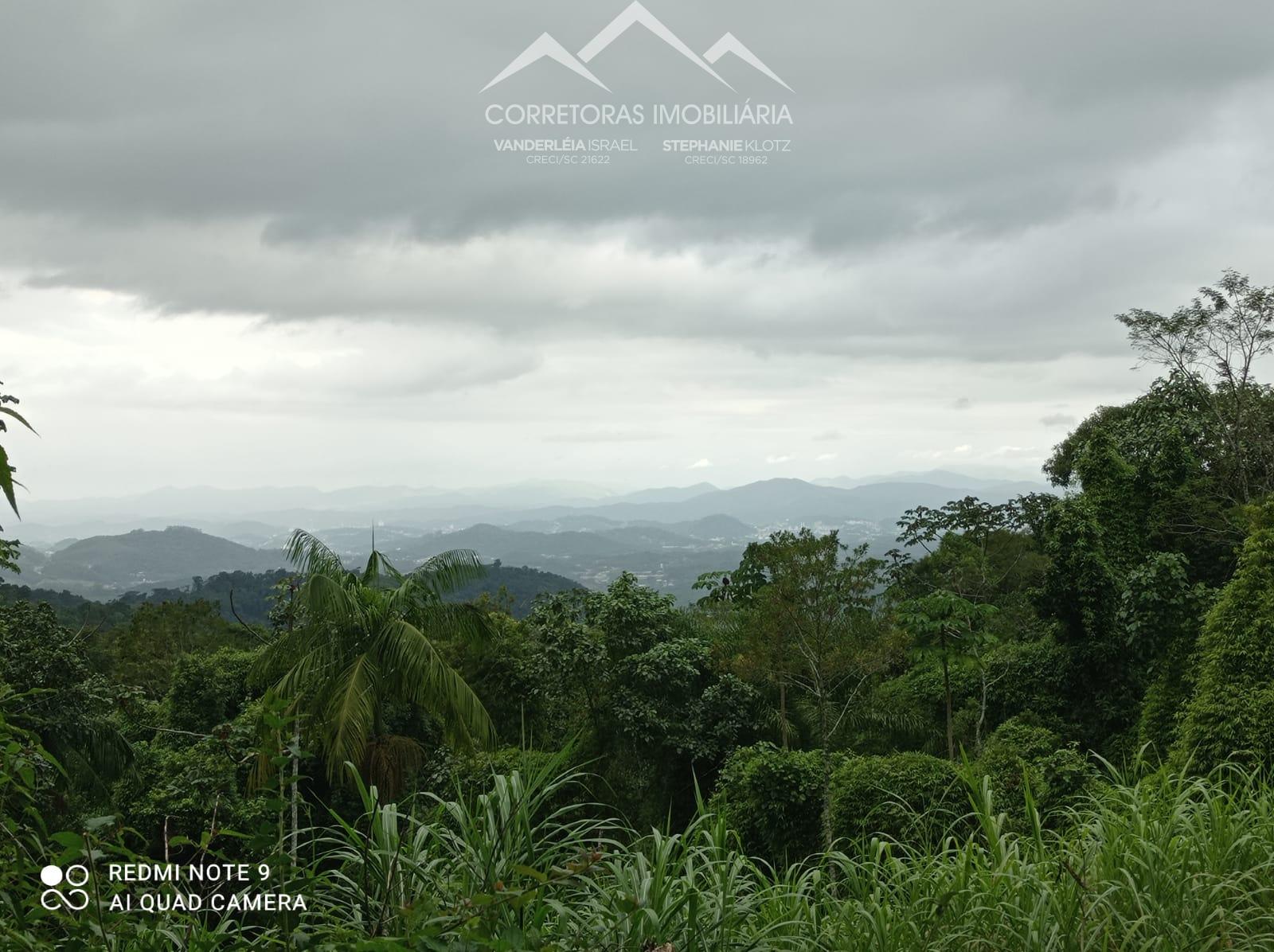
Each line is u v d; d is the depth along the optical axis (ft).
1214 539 82.69
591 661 67.00
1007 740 56.24
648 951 11.19
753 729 66.90
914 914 13.44
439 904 10.14
